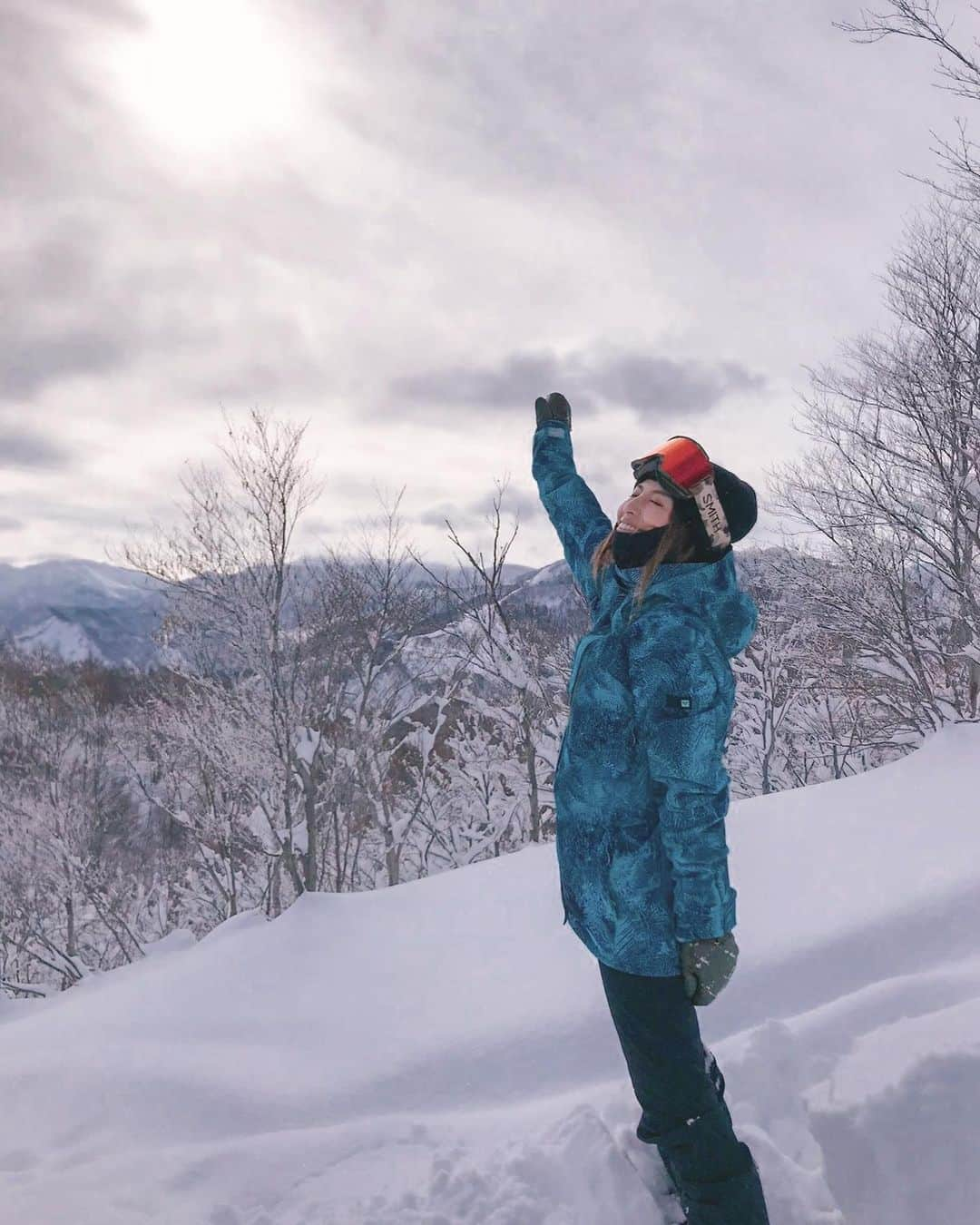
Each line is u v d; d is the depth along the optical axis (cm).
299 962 366
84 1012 371
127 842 2612
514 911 376
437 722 1870
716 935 161
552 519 225
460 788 1953
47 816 2269
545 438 233
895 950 274
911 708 1348
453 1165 215
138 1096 268
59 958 2362
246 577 1688
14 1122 263
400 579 1775
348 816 1966
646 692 162
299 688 1764
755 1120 208
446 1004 305
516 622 1569
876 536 1261
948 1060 189
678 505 170
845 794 433
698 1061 172
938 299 1166
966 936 273
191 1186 217
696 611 169
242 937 406
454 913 386
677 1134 171
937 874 308
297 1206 208
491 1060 267
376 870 2189
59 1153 244
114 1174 224
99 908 2306
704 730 159
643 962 168
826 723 1579
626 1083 240
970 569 1177
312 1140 233
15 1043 345
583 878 174
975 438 1148
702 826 159
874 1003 237
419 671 1884
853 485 1251
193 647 1777
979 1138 180
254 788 1834
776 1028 225
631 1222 186
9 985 1917
